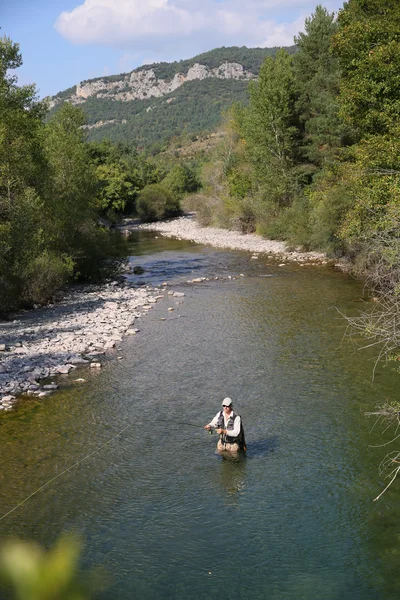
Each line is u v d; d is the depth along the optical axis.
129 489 9.86
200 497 9.55
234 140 65.38
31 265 25.28
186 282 31.22
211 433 11.42
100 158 90.06
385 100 22.80
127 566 7.75
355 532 8.46
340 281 28.39
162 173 120.94
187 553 8.04
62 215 31.28
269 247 43.84
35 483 10.09
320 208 35.34
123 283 31.91
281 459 10.79
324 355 16.84
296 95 51.16
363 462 10.53
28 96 29.42
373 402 13.20
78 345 18.75
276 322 21.02
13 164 26.92
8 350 18.27
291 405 13.27
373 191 21.44
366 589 7.19
